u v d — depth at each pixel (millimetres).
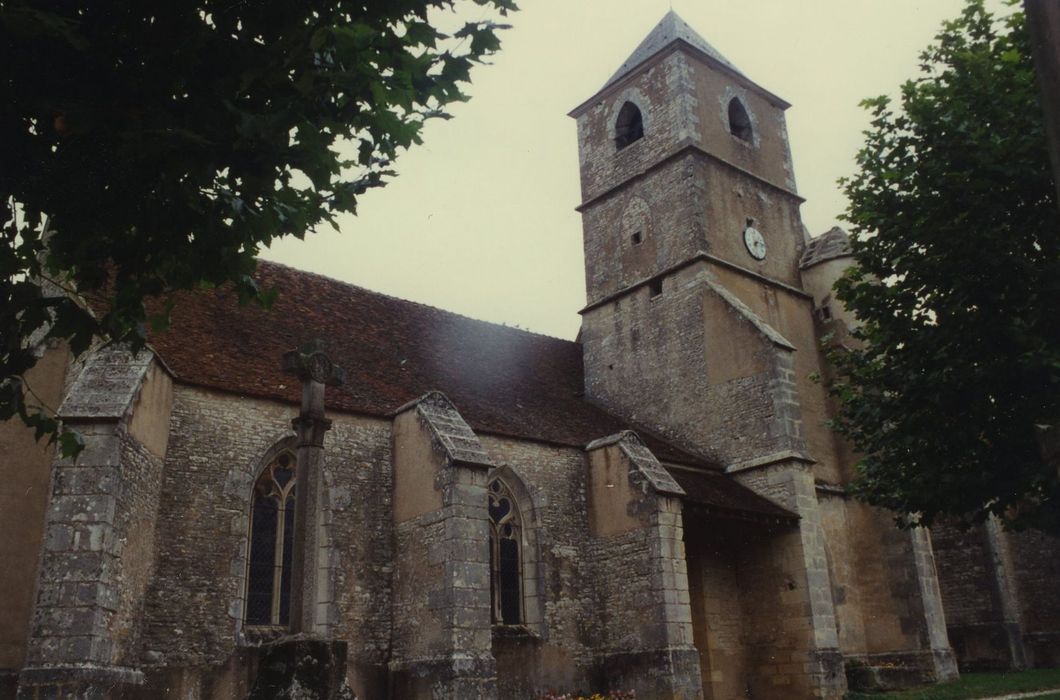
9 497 12148
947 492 11062
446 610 13680
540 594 16625
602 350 23891
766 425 19688
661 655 15859
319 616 13961
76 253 5598
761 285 23188
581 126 26875
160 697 11875
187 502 13195
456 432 15086
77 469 11000
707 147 23656
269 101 5402
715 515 17641
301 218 5828
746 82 25844
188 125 5145
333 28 4941
